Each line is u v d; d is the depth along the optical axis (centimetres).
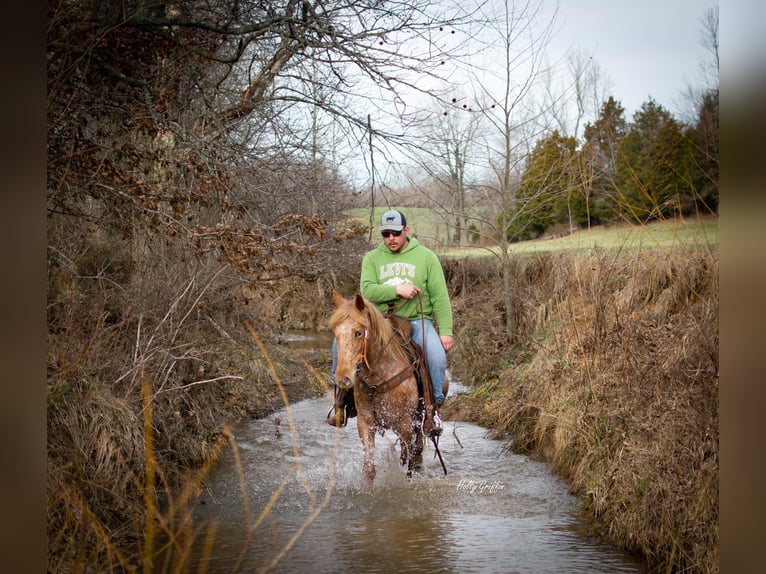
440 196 1714
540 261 1404
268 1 757
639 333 723
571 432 735
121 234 831
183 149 748
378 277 727
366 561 516
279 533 573
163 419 718
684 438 542
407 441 689
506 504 645
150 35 734
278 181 879
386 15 734
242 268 687
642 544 514
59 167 639
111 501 555
